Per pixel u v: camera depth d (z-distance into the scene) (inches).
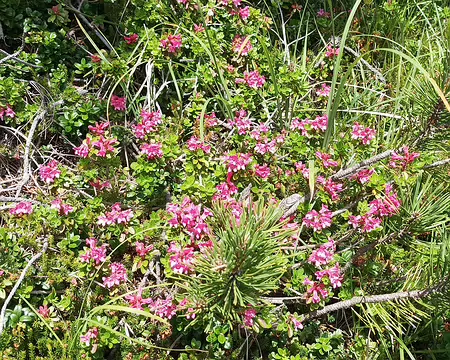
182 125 38.3
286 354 32.4
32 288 31.3
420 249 33.9
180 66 41.5
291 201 33.7
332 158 35.5
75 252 33.5
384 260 35.4
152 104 39.1
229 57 42.1
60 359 30.3
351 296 33.1
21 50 38.5
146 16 40.9
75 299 31.9
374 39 47.9
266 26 43.9
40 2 39.9
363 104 43.4
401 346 32.4
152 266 33.8
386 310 32.6
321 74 43.2
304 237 35.4
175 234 31.9
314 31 47.5
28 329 30.7
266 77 42.1
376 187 32.7
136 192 35.8
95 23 40.7
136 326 31.6
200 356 31.8
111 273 32.3
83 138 38.4
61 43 39.4
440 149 35.2
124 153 38.2
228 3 41.6
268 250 26.9
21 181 35.5
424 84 31.6
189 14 41.4
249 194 31.6
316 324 33.9
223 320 30.4
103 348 31.0
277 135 38.2
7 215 34.4
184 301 30.2
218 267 26.9
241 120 37.0
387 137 39.7
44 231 33.4
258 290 27.4
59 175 33.3
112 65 38.1
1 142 37.6
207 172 35.0
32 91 38.8
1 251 32.0
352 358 33.3
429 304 30.5
